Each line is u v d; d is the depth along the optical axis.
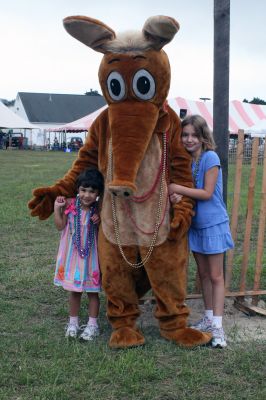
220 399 3.31
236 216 4.96
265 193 4.91
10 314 4.85
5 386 3.47
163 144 4.11
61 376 3.59
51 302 5.26
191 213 4.12
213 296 4.36
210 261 4.34
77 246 4.27
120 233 4.12
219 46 4.87
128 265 4.19
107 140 4.20
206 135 4.27
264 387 3.47
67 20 3.90
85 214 4.31
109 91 4.02
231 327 4.65
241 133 4.80
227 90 4.93
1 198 12.41
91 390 3.42
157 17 3.77
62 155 38.00
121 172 3.76
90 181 4.20
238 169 4.87
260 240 4.99
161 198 4.07
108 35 3.97
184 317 4.25
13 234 8.43
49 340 4.23
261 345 4.19
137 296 4.41
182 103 28.53
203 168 4.25
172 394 3.38
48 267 6.53
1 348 4.05
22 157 34.34
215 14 4.86
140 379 3.55
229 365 3.77
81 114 69.06
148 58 3.92
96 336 4.35
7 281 5.87
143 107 3.93
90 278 4.29
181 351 4.02
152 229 4.06
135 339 4.11
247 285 5.85
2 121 39.75
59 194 4.38
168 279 4.15
